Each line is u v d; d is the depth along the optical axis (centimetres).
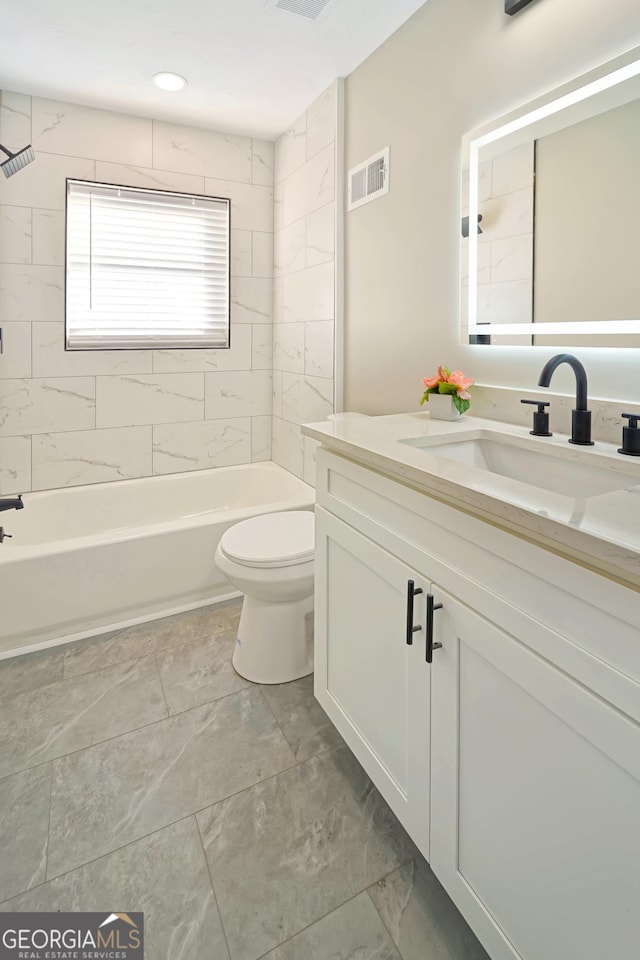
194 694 186
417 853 129
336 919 113
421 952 107
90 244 280
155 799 143
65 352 282
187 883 121
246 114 282
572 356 131
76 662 204
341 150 249
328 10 195
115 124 278
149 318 300
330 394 269
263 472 328
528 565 81
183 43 217
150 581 235
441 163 189
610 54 131
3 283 264
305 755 159
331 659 149
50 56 227
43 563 211
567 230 143
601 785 71
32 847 129
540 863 82
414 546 109
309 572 183
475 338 176
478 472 100
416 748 112
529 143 153
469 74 174
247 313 326
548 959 82
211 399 322
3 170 213
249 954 107
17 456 277
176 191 296
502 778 89
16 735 165
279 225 317
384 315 227
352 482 133
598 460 121
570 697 74
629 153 128
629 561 63
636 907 68
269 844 130
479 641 91
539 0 148
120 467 303
